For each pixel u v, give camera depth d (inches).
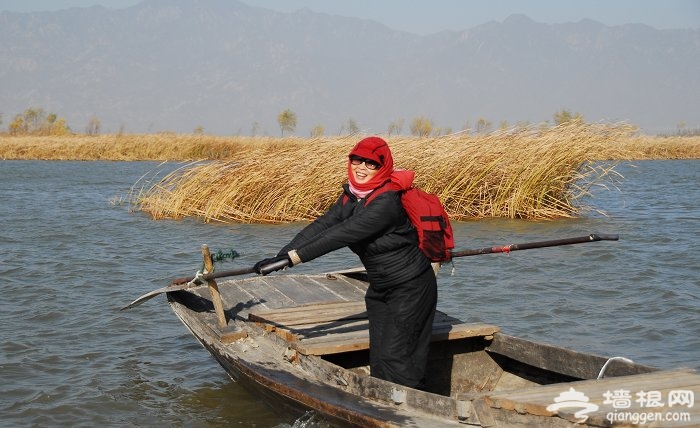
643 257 550.9
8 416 270.2
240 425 261.9
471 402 193.0
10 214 825.5
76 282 478.3
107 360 328.8
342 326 277.9
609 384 194.2
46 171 1594.5
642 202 937.5
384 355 232.5
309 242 226.4
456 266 521.7
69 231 695.7
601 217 774.5
